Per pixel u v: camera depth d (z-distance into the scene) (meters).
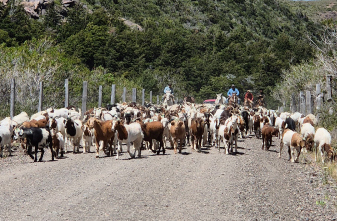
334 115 20.22
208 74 87.62
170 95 28.28
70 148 16.92
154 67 87.62
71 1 114.12
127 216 8.08
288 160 14.78
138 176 11.36
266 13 193.50
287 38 118.00
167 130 16.44
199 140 15.70
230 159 14.19
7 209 8.38
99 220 7.81
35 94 25.06
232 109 20.78
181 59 92.19
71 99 28.80
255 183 11.02
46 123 16.48
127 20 123.19
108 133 14.38
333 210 8.98
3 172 11.92
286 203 9.41
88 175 11.47
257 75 92.44
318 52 25.19
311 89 28.59
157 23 135.88
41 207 8.54
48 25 95.62
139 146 14.43
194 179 11.18
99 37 82.19
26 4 100.50
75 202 8.91
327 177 12.05
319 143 14.23
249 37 150.75
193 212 8.45
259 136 21.00
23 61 27.25
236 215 8.34
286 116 21.66
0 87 23.91
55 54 31.25
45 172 11.88
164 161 13.58
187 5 167.88
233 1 184.62
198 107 21.88
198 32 142.38
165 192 9.87
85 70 38.97
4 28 80.00
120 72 76.75
